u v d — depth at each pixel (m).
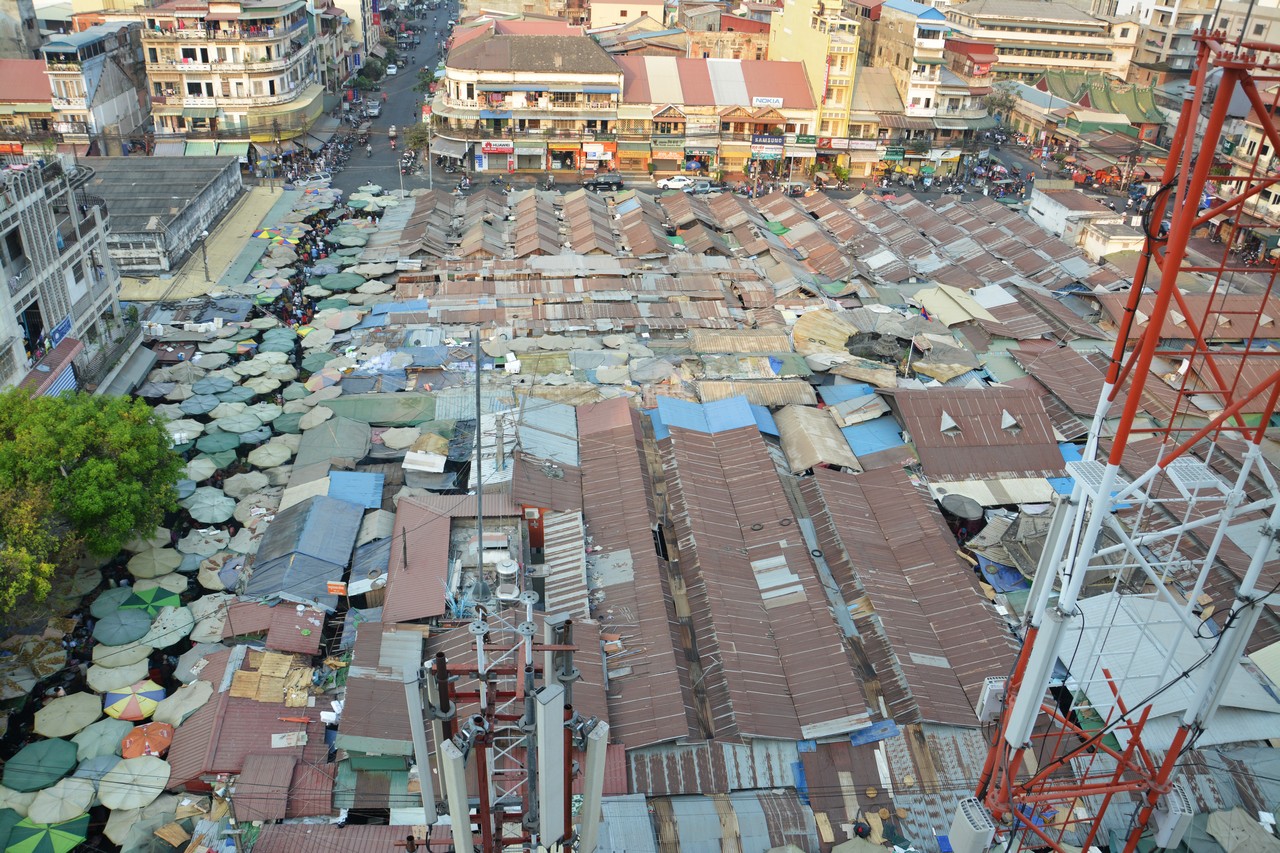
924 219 110.56
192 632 51.38
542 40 132.75
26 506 48.78
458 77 129.62
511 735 31.34
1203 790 43.84
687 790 43.62
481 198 110.12
